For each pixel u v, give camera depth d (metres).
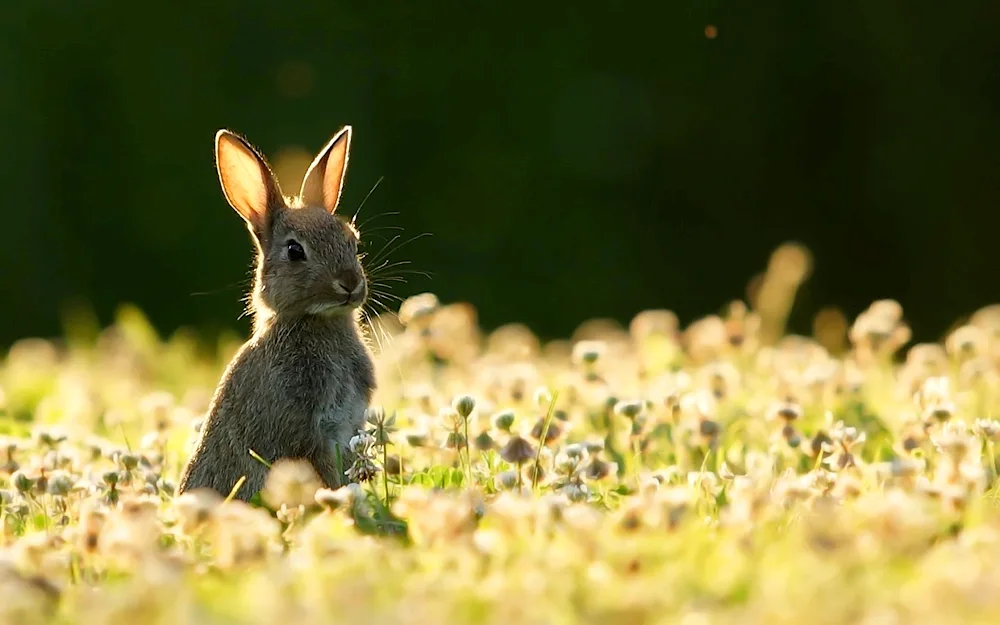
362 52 29.38
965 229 28.44
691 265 29.41
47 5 29.20
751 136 29.33
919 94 28.59
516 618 4.81
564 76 29.55
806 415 10.14
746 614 4.77
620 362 12.49
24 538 6.68
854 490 6.93
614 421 9.63
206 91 29.05
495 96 29.55
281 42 29.25
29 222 28.84
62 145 29.08
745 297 29.25
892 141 28.70
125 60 29.20
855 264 29.19
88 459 9.39
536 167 29.45
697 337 12.91
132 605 4.96
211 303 28.64
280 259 8.96
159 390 13.73
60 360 17.44
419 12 29.55
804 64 29.14
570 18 29.66
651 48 29.55
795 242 29.33
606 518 6.42
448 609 4.91
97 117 29.20
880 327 11.83
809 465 8.63
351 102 29.08
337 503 6.70
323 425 8.65
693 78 29.42
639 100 29.52
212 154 28.98
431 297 12.32
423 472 8.46
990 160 28.30
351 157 28.77
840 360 13.14
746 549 5.80
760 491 6.52
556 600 5.05
